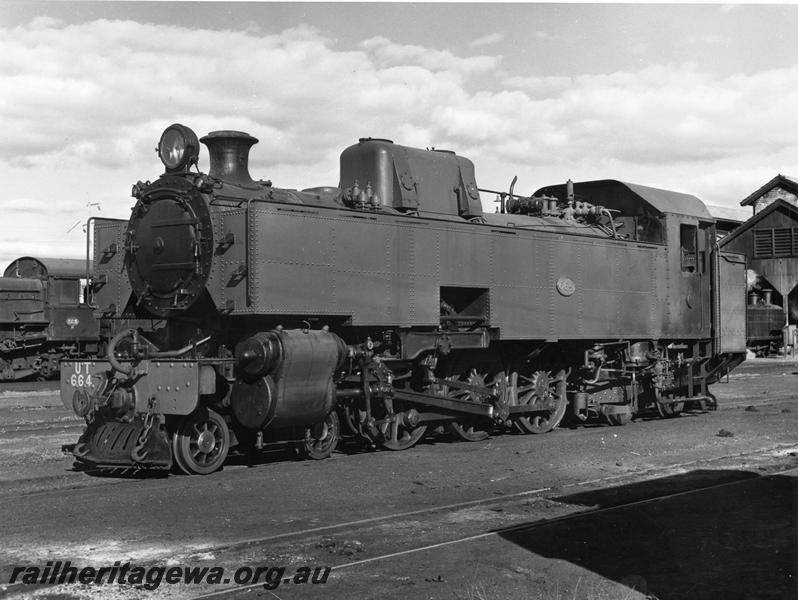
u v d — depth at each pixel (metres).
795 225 39.94
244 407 9.87
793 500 8.32
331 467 10.14
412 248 11.89
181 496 8.38
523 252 13.50
